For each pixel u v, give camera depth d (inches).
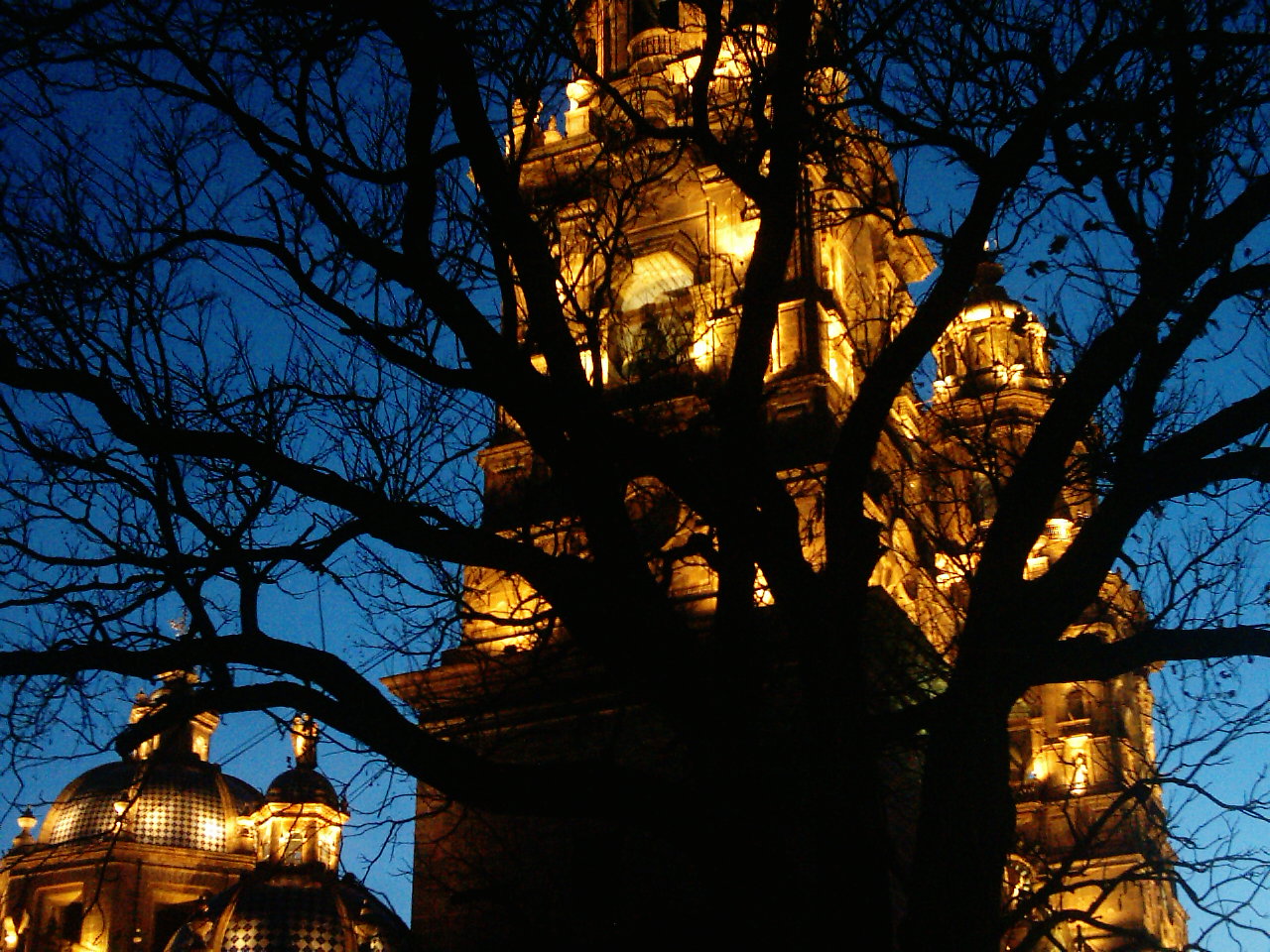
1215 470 575.5
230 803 3673.7
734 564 584.1
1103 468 620.4
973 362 2160.4
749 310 620.7
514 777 549.3
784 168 650.2
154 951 3417.8
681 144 763.4
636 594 574.6
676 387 944.9
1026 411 2073.1
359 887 731.4
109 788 3580.2
